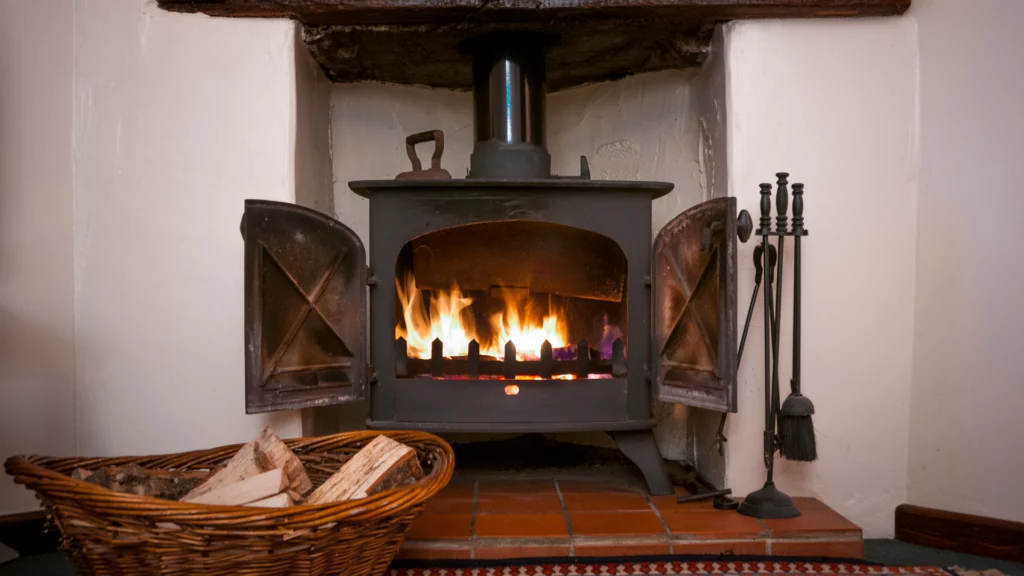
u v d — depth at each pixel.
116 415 1.94
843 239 1.94
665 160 2.39
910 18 1.96
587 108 2.56
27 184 1.88
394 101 2.54
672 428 2.43
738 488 1.95
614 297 2.09
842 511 1.95
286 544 1.22
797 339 1.81
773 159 1.95
